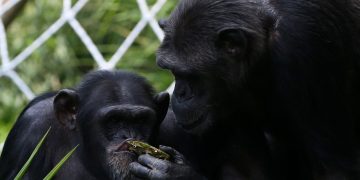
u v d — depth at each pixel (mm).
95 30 15281
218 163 9469
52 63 14938
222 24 8516
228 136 9242
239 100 8766
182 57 8586
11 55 15016
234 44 8523
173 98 8812
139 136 9320
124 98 9438
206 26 8539
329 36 8406
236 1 8602
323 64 8406
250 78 8656
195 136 9555
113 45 15141
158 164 8719
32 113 10133
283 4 8578
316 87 8438
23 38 15211
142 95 9547
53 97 10281
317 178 8766
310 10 8453
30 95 12758
